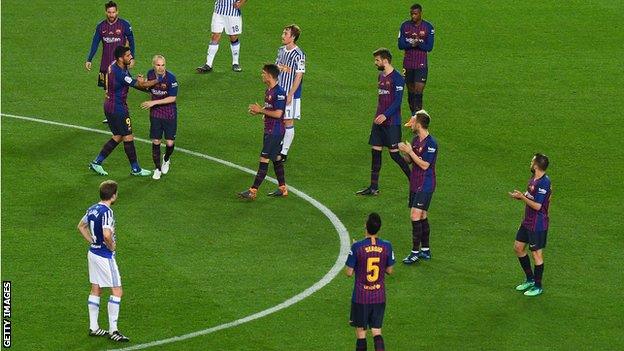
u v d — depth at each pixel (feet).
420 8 318.86
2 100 329.52
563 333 215.51
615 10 421.59
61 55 367.25
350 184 284.41
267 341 209.97
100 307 222.07
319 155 301.63
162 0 420.77
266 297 226.58
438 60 373.20
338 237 254.68
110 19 315.58
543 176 228.02
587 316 222.48
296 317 219.20
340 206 271.49
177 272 235.81
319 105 334.85
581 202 275.80
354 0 425.28
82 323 215.72
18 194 269.85
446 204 273.13
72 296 225.35
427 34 320.91
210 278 233.76
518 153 304.71
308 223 261.65
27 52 368.27
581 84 356.18
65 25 392.88
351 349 208.13
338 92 345.31
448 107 336.29
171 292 227.61
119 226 256.11
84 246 246.27
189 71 357.00
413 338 212.64
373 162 276.41
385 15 410.93
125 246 246.47
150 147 304.91
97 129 313.12
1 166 285.02
